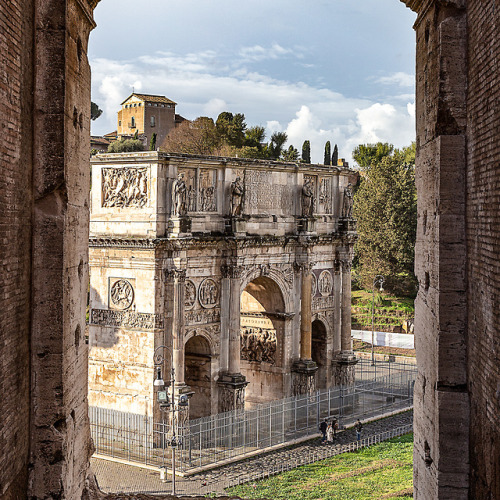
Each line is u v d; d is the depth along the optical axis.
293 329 81.19
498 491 20.83
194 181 70.38
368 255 139.88
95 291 69.12
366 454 69.31
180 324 66.62
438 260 24.62
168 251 66.31
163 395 57.22
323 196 86.50
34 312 23.61
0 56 20.28
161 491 57.72
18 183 22.22
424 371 27.06
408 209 139.25
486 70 21.88
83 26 26.72
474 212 23.23
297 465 65.44
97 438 67.88
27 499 23.52
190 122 171.12
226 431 69.88
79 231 26.22
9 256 21.48
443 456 24.36
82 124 26.55
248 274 74.81
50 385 23.70
